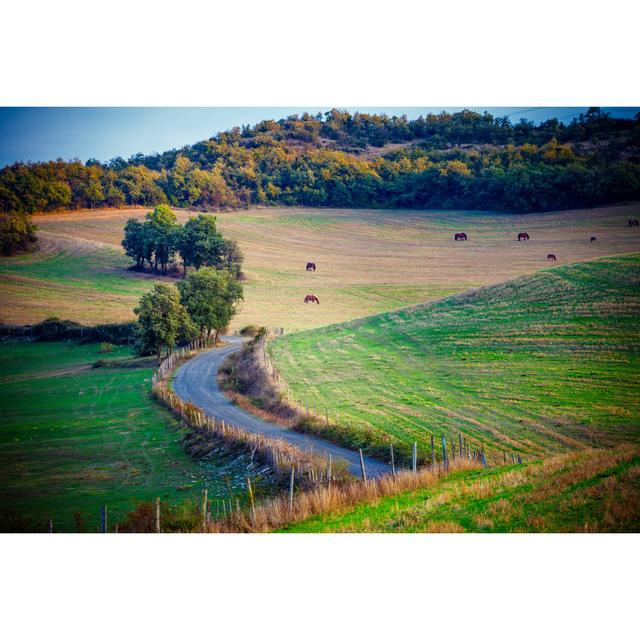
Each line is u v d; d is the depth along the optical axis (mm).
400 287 137625
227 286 105438
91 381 83875
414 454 33281
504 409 47281
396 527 25156
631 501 22312
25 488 43156
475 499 26078
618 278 72312
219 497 37562
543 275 80250
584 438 39688
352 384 61312
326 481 33625
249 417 57062
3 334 114375
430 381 58000
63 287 141125
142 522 30859
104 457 50500
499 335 66312
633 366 51969
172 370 83125
